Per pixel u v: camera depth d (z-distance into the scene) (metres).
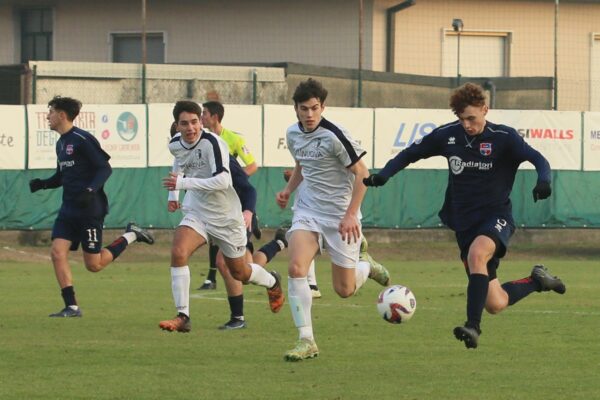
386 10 89.56
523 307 35.81
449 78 79.88
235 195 27.72
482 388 21.08
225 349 25.91
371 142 64.25
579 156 66.62
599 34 96.12
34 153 60.56
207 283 42.56
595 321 31.97
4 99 70.19
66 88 70.44
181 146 27.42
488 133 23.05
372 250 63.22
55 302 36.75
